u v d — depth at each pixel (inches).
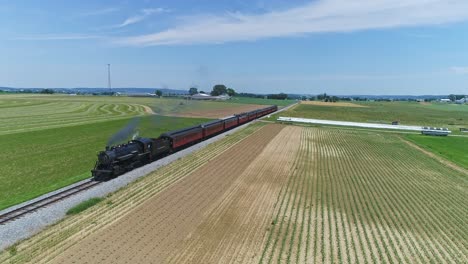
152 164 1416.1
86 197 973.2
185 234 768.9
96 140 1910.7
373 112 5885.8
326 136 2532.0
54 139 1895.9
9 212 836.0
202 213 899.4
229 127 2701.8
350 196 1115.9
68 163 1374.3
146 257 659.4
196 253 685.3
